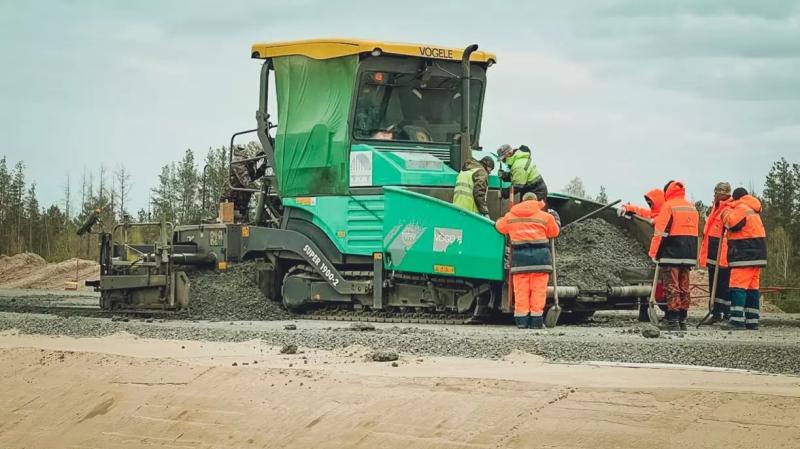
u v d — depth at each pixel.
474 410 8.88
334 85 17.97
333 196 17.84
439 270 16.33
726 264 16.36
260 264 19.30
